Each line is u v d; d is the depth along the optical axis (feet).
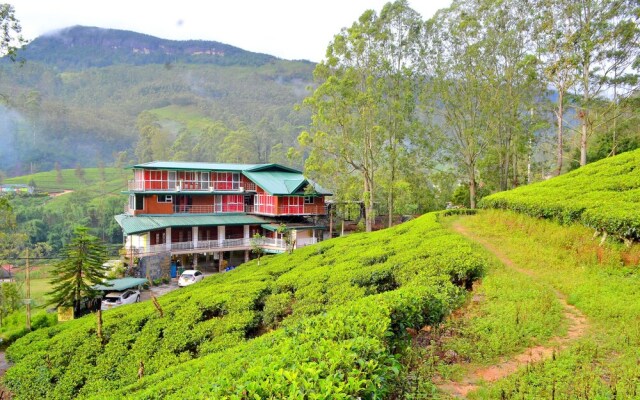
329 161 115.65
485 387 22.48
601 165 78.07
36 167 354.74
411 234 69.41
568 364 23.54
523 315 31.42
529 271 46.37
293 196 138.72
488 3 109.50
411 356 26.03
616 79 98.78
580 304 33.60
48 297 106.73
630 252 42.86
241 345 36.58
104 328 55.31
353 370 16.57
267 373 16.58
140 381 36.94
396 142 118.21
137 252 110.93
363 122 111.55
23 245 161.79
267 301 52.24
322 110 108.88
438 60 115.85
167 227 119.65
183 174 136.56
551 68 95.96
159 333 51.85
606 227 46.93
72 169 362.53
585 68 96.89
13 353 56.03
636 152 79.56
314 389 14.89
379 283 47.44
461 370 25.12
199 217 133.39
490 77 111.65
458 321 32.07
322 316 26.40
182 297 61.77
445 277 38.73
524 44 110.42
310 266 67.36
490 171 134.62
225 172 143.54
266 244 130.72
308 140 113.29
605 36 91.30
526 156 145.07
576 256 47.19
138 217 127.03
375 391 16.99
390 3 113.80
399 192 121.60
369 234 89.25
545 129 127.54
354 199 124.77
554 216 59.41
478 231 69.97
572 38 91.86
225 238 138.62
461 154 125.08
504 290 37.96
